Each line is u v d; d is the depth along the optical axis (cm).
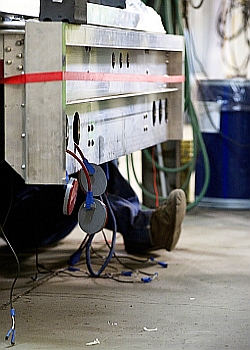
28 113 274
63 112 272
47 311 348
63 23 267
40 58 270
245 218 590
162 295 377
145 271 426
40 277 410
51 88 271
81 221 316
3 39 273
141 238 451
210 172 630
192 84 693
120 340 309
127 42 348
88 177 305
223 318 340
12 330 308
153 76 404
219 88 619
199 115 627
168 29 551
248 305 361
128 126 373
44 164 276
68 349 298
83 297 372
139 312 349
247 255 465
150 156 579
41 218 457
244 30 750
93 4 313
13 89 276
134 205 470
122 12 356
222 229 546
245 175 625
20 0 307
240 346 304
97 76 315
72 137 294
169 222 438
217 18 774
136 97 384
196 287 392
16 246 464
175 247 486
